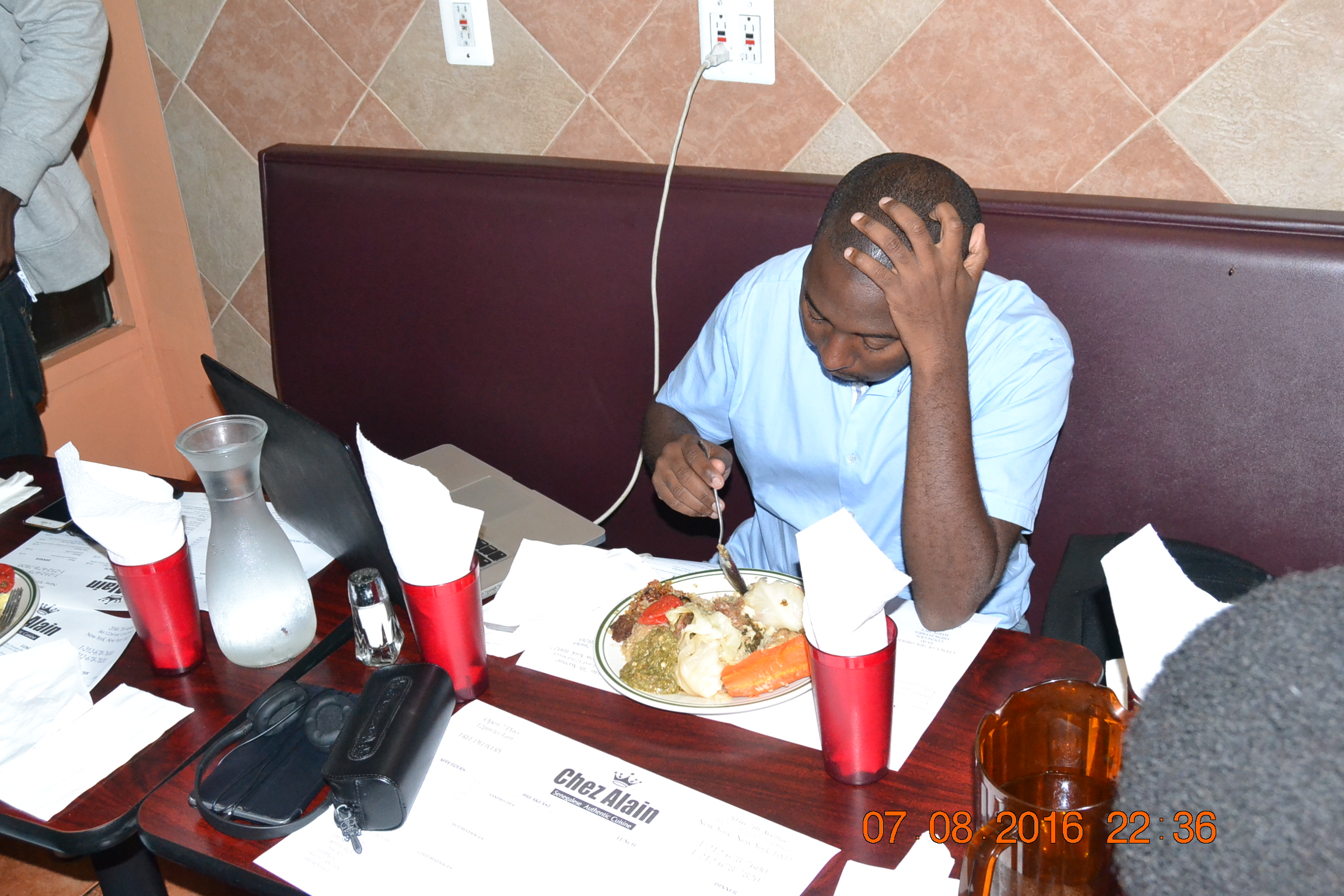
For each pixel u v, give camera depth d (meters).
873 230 0.97
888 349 1.06
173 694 0.94
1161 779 0.29
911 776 0.79
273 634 0.95
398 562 0.86
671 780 0.81
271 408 0.99
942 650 0.95
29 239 1.95
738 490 1.84
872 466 1.32
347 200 1.99
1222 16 1.37
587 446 1.97
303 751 0.83
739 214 1.67
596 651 0.95
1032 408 1.19
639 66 1.78
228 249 2.33
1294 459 1.39
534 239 1.84
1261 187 1.44
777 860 0.72
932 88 1.58
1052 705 0.69
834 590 0.71
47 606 1.08
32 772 0.85
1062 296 1.46
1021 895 0.61
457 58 1.91
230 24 2.09
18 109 1.79
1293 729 0.27
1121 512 1.53
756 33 1.65
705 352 1.45
